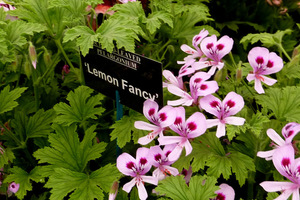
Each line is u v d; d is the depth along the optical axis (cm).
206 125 40
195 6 63
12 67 58
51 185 45
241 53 84
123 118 49
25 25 50
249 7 93
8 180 50
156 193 47
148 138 42
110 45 45
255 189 52
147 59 42
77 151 49
